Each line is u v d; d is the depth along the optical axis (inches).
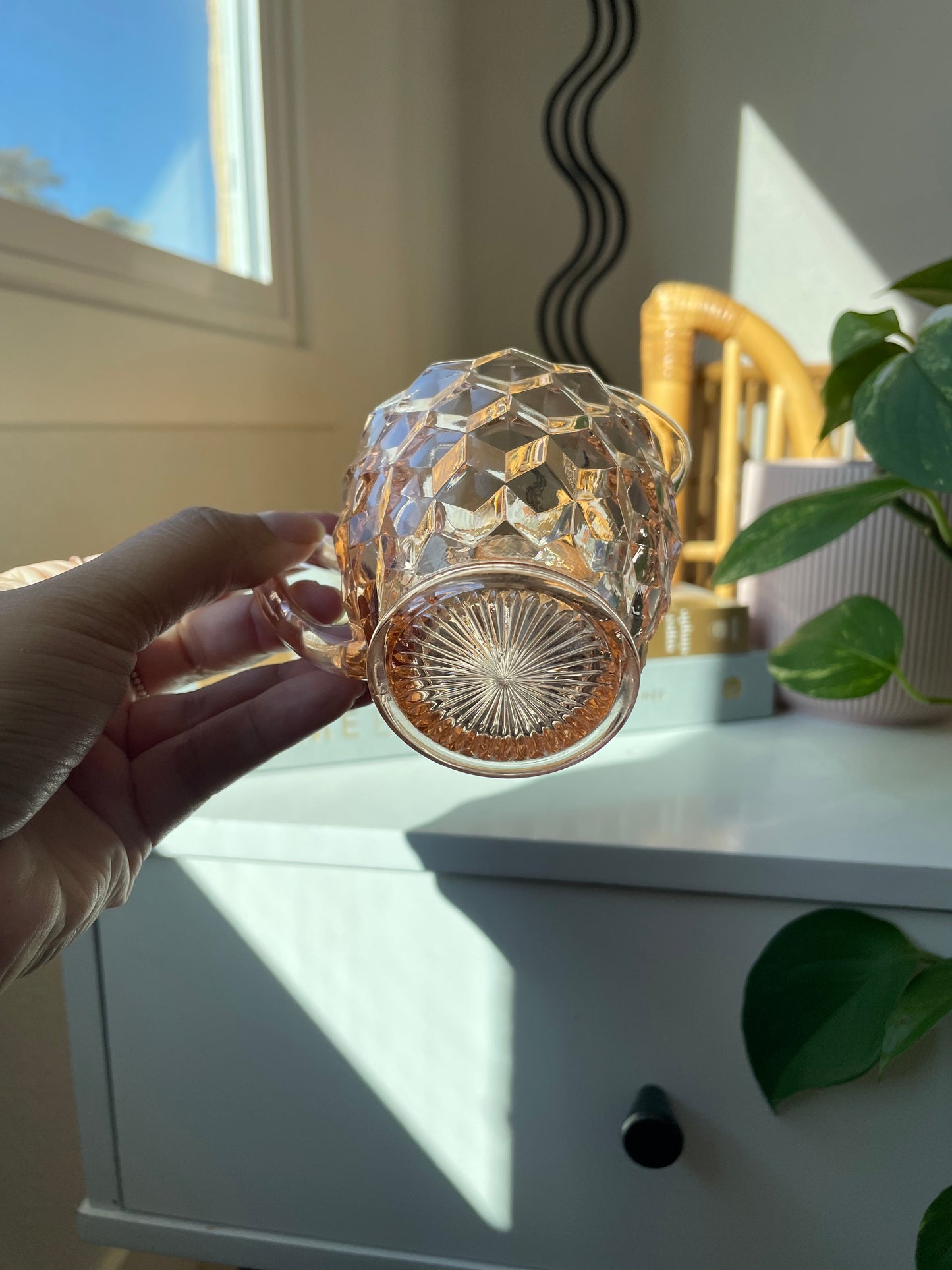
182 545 9.4
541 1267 13.4
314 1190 13.6
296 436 23.9
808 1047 11.4
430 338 36.1
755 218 37.3
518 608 8.0
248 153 23.1
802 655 14.4
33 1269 16.0
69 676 8.8
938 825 12.6
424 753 9.1
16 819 9.0
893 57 34.9
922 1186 12.3
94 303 16.3
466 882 12.5
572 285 34.5
